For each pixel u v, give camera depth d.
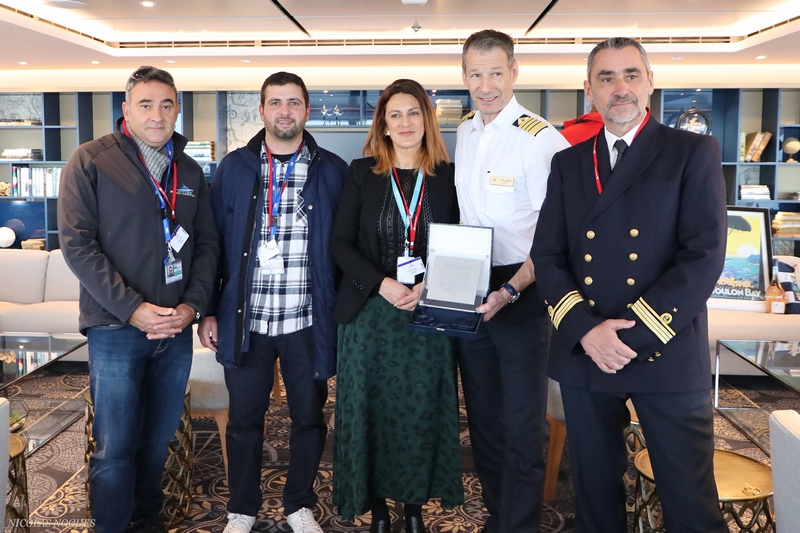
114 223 2.45
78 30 6.21
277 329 2.76
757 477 2.41
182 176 2.65
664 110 7.74
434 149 2.72
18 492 2.56
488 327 2.58
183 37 6.55
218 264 2.84
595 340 1.94
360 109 7.75
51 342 4.29
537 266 2.16
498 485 2.75
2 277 5.99
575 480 2.17
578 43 6.58
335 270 2.84
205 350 3.46
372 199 2.72
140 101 2.49
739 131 7.36
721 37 6.53
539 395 2.53
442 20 5.92
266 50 6.73
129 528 2.69
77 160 2.43
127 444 2.51
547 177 2.45
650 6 5.43
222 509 3.12
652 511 2.46
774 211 7.49
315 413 2.87
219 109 7.68
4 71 7.82
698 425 1.98
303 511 2.85
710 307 5.30
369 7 5.41
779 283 5.27
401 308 2.60
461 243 2.51
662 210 1.95
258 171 2.74
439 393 2.76
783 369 3.32
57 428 3.88
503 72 2.46
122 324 2.44
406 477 2.76
